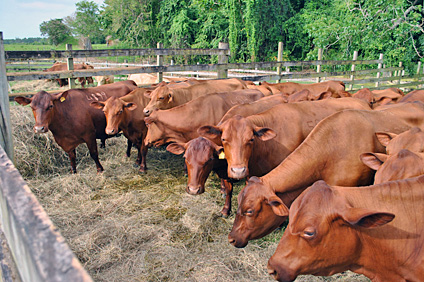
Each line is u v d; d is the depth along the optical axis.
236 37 32.28
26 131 6.39
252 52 31.53
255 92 6.04
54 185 5.59
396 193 2.38
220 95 5.56
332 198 2.23
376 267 2.42
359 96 6.71
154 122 5.29
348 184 3.52
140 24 39.75
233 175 3.68
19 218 1.11
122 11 40.78
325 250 2.26
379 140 3.64
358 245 2.32
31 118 6.65
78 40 71.31
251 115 4.39
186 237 4.24
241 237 3.00
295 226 2.23
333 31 19.39
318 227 2.19
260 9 30.77
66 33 80.06
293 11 32.88
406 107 4.36
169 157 7.16
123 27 42.16
